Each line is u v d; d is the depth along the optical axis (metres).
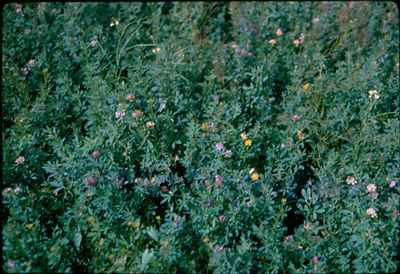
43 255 1.33
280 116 1.78
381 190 1.51
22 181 1.56
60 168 1.50
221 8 2.42
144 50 2.06
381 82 1.85
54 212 1.52
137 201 1.49
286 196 1.60
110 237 1.40
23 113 1.67
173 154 1.70
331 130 1.72
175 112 1.72
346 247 1.43
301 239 1.42
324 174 1.58
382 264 1.36
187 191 1.57
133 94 1.72
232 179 1.50
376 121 1.69
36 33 1.98
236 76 1.88
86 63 1.86
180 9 2.33
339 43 2.08
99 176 1.44
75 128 1.72
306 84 1.82
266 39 2.12
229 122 1.70
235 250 1.42
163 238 1.37
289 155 1.64
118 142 1.58
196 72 1.93
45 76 1.81
